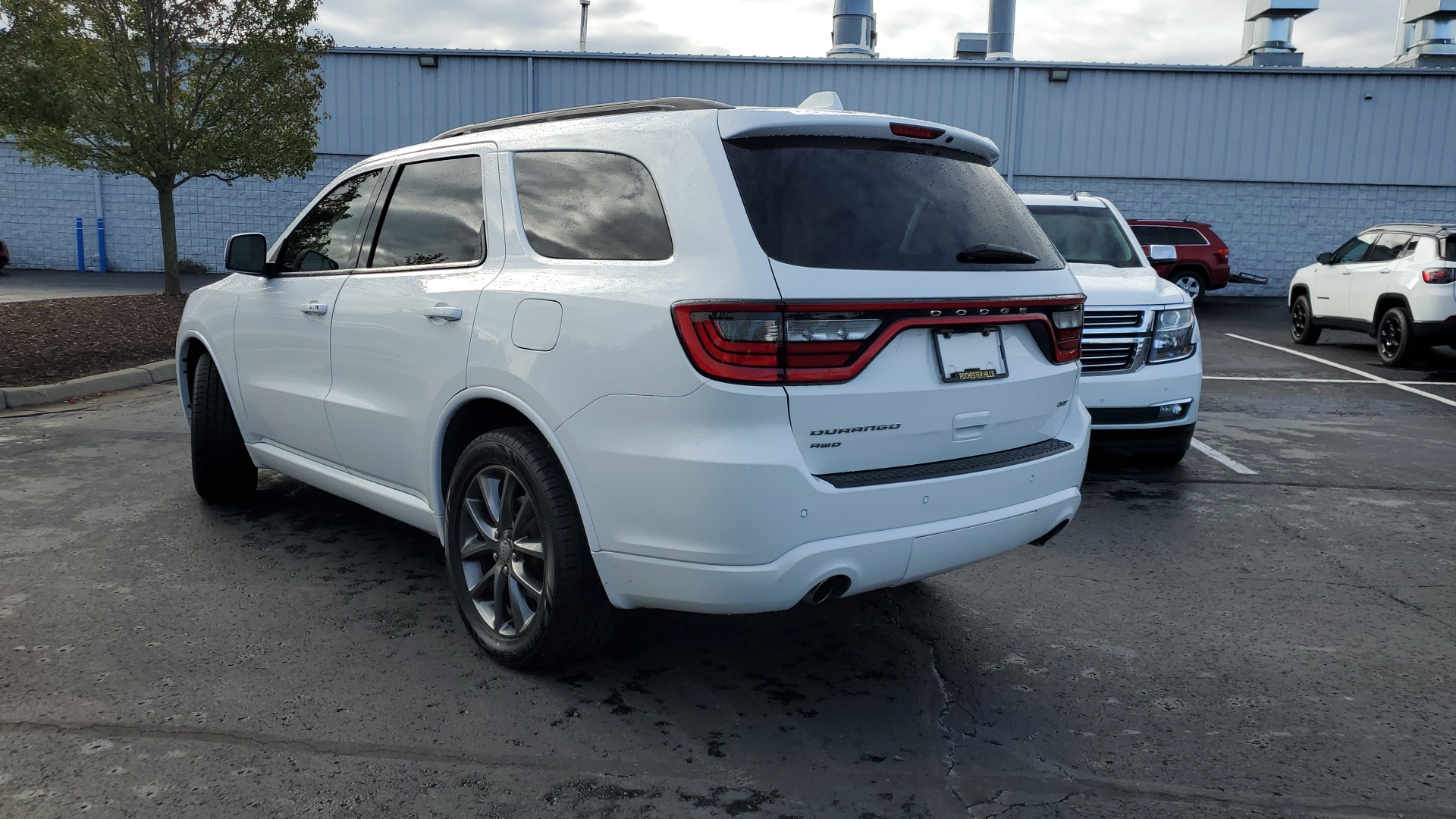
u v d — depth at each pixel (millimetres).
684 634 3625
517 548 3133
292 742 2758
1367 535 5117
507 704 3029
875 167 2967
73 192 23312
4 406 7633
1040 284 3180
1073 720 3033
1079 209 7652
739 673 3307
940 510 2879
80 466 5820
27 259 23672
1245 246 22891
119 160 14031
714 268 2615
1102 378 5926
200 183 23125
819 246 2695
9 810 2396
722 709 3047
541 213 3189
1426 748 2900
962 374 2926
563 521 2953
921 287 2781
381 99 22750
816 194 2791
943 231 2982
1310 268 14328
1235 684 3316
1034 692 3225
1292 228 22734
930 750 2832
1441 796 2639
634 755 2756
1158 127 22516
